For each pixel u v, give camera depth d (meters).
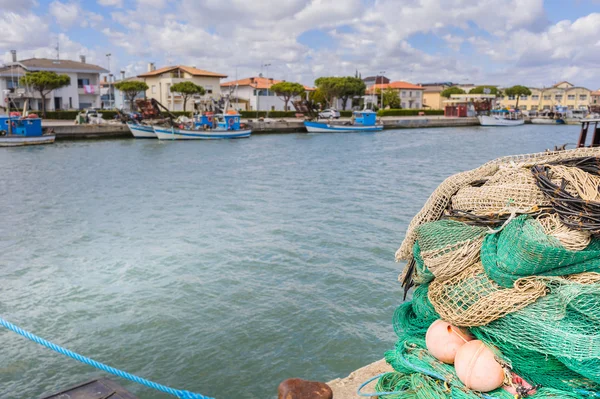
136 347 8.86
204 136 56.88
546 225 3.17
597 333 2.85
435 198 3.91
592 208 3.03
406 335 3.96
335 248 14.34
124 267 12.96
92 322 9.83
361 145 50.44
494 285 3.17
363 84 93.69
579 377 3.09
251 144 52.06
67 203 21.59
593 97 138.12
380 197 22.38
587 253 2.97
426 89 141.25
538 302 3.01
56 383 7.88
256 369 8.17
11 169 32.25
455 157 39.25
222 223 17.58
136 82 74.62
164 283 11.79
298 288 11.34
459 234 3.38
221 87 103.19
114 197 22.95
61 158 38.47
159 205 21.03
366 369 4.93
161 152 43.62
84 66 84.75
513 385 3.15
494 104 107.31
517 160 4.12
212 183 26.94
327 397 3.23
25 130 47.88
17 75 75.88
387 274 12.20
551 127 84.12
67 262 13.47
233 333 9.28
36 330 9.52
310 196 22.78
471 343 3.27
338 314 9.98
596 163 3.55
